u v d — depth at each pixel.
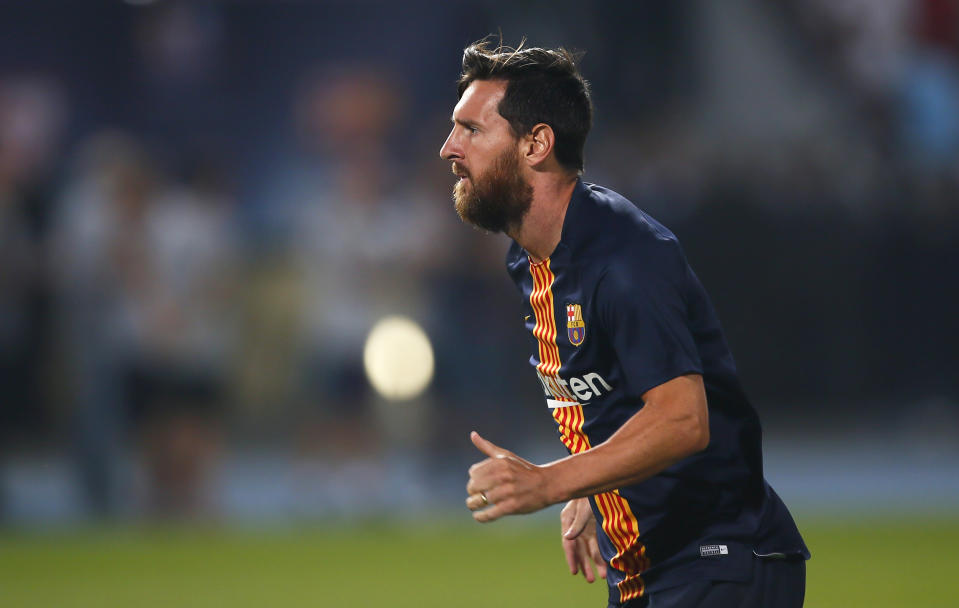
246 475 45.25
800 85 54.50
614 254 10.42
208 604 22.28
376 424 36.31
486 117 10.92
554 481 9.84
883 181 51.88
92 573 25.95
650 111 51.31
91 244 33.88
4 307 39.69
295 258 44.31
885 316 50.16
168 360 34.22
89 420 34.53
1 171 39.56
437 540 31.31
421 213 37.38
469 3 53.19
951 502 37.09
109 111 51.75
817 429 51.44
